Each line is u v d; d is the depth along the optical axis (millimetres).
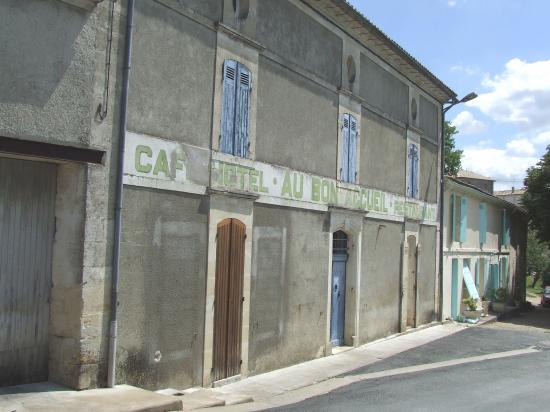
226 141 9602
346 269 14258
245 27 10055
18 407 6188
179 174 8609
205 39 9141
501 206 28312
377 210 15281
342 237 14070
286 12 11297
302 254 11891
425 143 18875
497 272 27781
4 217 6875
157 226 8250
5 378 6902
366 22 13219
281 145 11180
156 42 8203
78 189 7172
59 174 7328
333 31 12961
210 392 8594
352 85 13906
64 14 6938
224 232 9547
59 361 7176
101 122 7352
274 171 10914
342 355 13133
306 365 11773
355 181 14062
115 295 7414
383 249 15758
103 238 7336
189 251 8828
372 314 15125
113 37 7504
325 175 12711
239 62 9883
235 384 9688
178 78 8594
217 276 9375
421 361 13062
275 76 10984
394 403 8523
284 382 10148
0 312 6844
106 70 7414
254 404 8305
